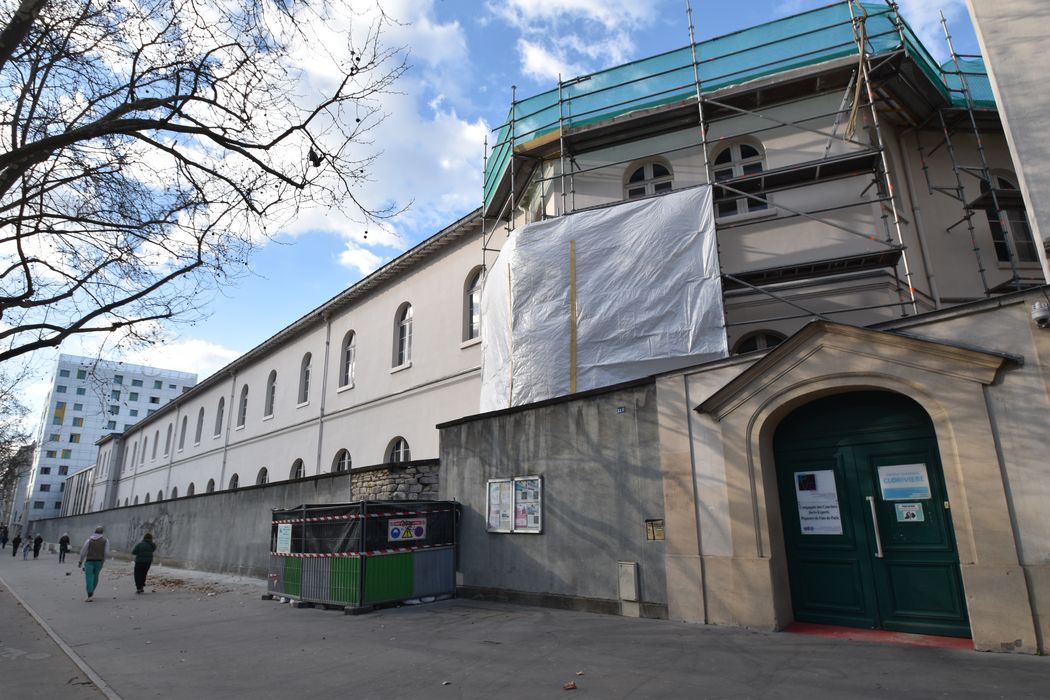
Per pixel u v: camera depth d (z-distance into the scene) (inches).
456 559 438.0
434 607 395.9
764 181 476.4
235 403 1310.3
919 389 267.7
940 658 228.5
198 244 339.3
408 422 781.9
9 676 264.2
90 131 258.7
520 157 588.7
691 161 527.2
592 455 371.2
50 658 300.0
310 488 606.5
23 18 234.4
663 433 340.2
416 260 826.8
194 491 1441.9
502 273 532.7
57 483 3316.9
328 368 994.7
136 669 269.6
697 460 326.0
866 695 191.6
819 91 496.7
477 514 431.2
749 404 312.3
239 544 706.2
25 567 1016.9
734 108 479.8
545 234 501.4
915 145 531.2
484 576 417.1
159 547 948.0
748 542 300.8
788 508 310.7
